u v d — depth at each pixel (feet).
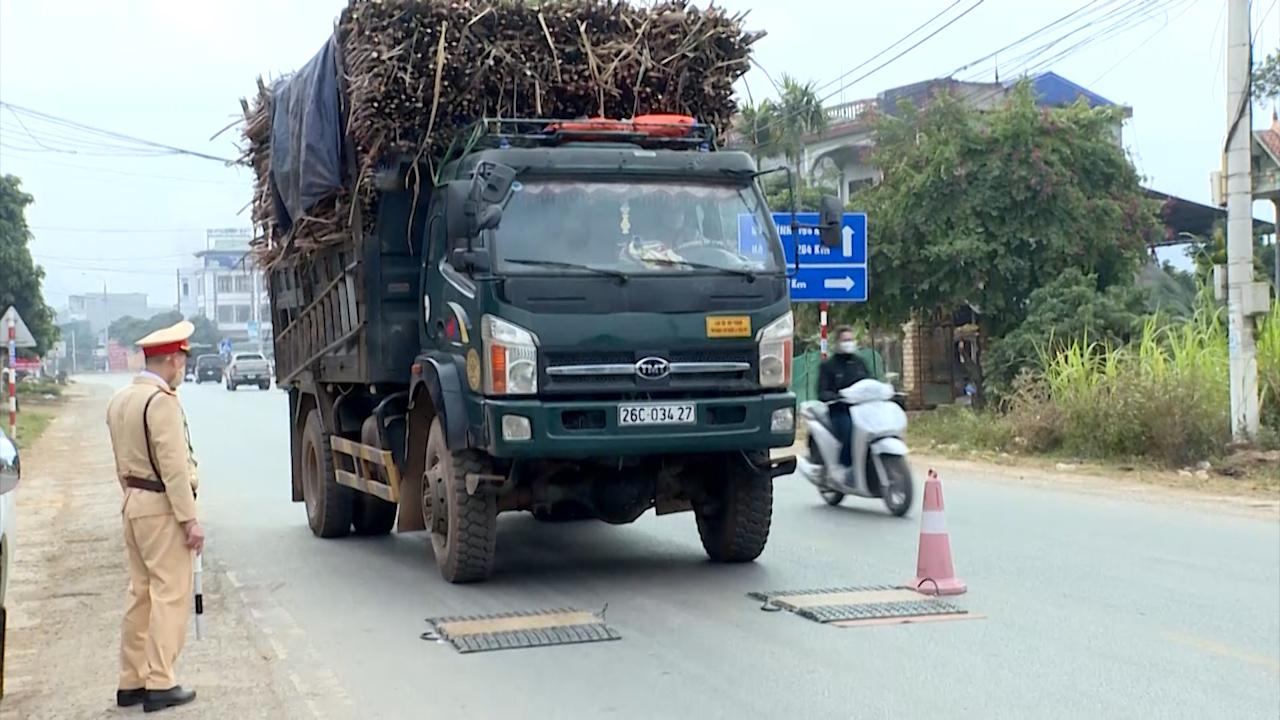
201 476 59.00
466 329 27.20
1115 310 72.02
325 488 37.93
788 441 27.63
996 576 29.17
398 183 30.73
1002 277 77.36
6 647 25.38
